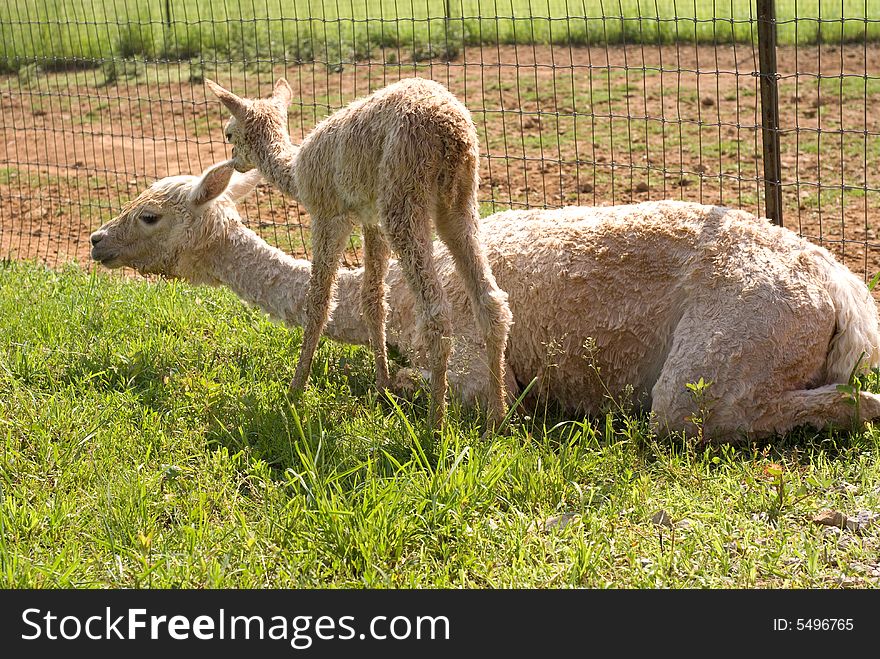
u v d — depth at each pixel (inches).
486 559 150.1
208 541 154.3
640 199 359.6
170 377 216.8
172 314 254.5
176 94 579.2
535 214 210.1
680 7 693.9
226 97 215.3
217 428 193.8
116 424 192.1
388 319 221.0
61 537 157.0
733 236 189.3
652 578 143.9
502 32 668.7
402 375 210.7
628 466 176.4
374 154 180.7
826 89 505.7
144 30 661.3
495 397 186.9
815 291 184.2
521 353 204.4
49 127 530.6
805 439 185.3
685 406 183.3
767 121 238.4
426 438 182.5
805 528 155.8
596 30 652.7
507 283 203.2
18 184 425.4
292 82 584.4
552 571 146.4
